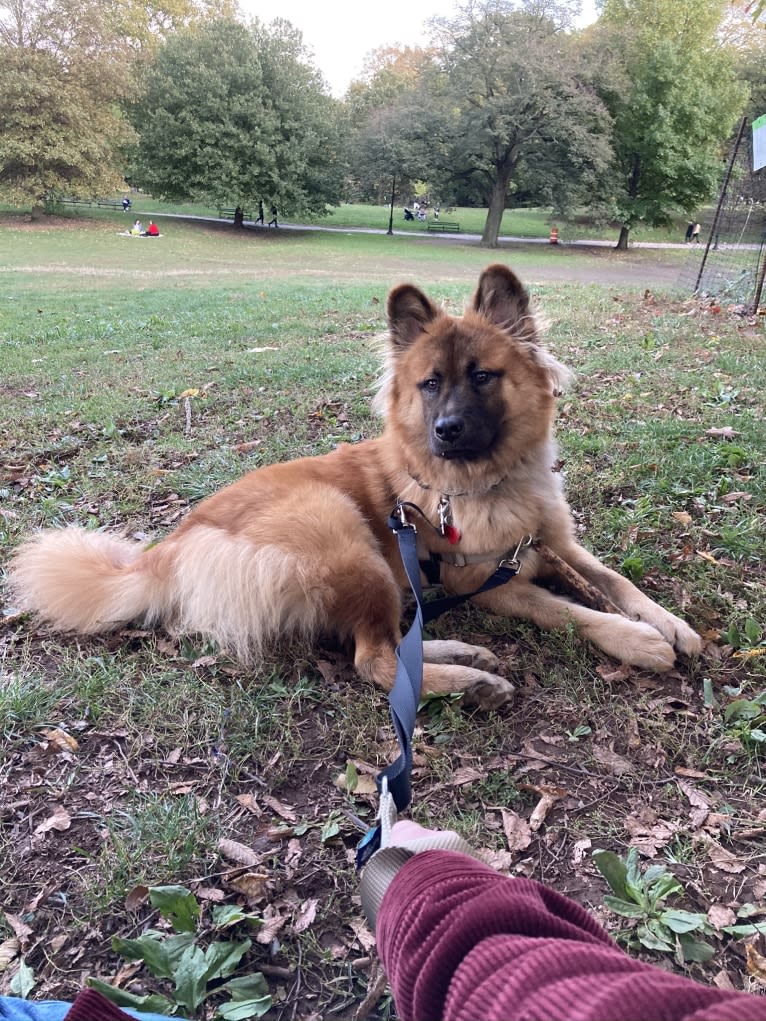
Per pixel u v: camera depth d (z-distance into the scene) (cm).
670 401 174
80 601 100
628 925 60
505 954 26
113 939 58
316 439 162
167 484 145
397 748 79
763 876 64
